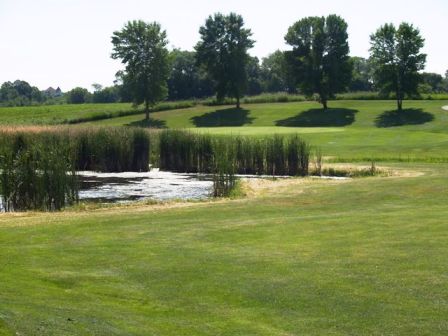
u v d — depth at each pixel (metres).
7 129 37.34
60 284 10.48
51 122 85.38
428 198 20.70
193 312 9.06
